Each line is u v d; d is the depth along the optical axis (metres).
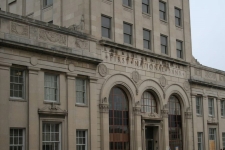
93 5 36.00
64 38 32.56
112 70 36.69
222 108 53.88
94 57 34.62
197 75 48.72
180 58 46.94
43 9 39.12
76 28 34.47
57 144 31.38
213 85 50.81
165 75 43.22
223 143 52.41
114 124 37.06
